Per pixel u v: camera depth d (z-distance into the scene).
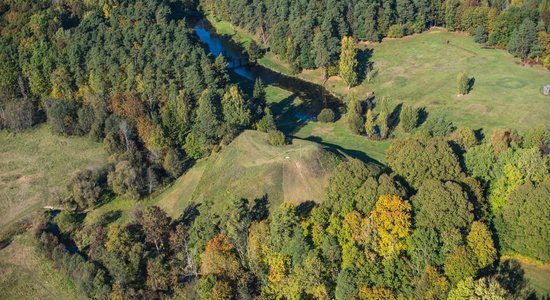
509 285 88.06
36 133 166.00
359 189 100.12
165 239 114.19
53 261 117.44
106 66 166.50
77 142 160.62
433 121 149.38
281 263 96.00
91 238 121.12
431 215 91.88
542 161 100.12
